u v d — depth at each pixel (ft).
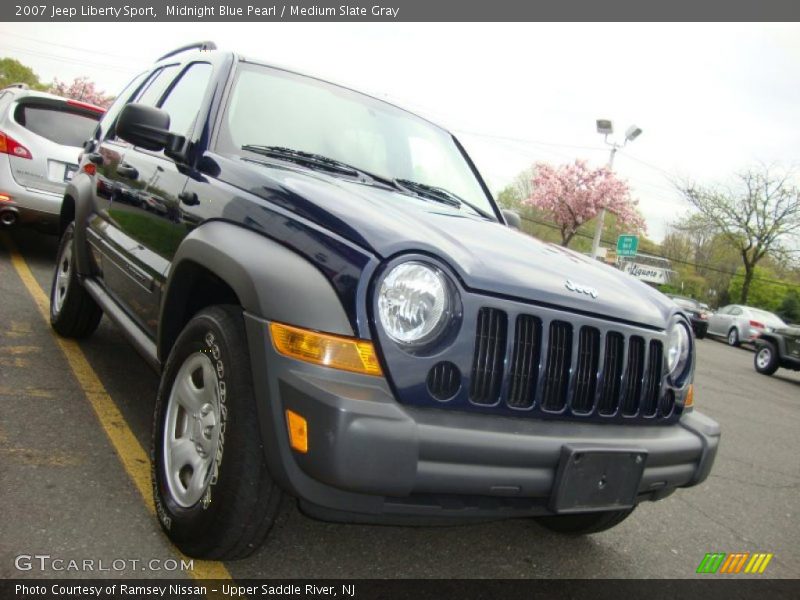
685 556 10.89
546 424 7.54
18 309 17.10
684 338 9.35
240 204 7.98
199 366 7.98
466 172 12.78
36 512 8.10
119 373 13.73
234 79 10.28
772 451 20.02
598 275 9.22
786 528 13.17
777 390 38.60
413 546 9.36
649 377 8.76
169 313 8.99
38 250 25.98
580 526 10.25
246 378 7.08
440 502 6.97
